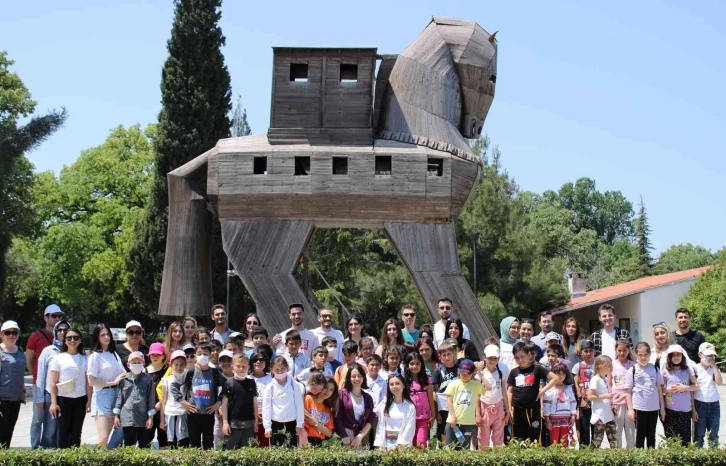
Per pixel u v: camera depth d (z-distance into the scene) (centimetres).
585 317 4650
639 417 1232
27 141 2558
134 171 4809
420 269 1672
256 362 1179
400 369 1207
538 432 1200
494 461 975
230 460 984
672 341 1357
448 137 1712
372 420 1169
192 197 1794
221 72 3325
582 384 1309
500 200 3644
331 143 1703
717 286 3694
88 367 1228
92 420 2027
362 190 1673
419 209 1680
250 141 1734
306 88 1716
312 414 1152
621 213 9562
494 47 1798
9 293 4756
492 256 3588
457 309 1661
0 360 1286
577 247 7631
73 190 4759
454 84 1748
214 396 1160
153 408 1212
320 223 1705
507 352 1406
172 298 1773
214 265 3300
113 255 4578
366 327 3794
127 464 987
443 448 1019
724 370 3569
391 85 1764
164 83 3275
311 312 1667
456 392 1184
